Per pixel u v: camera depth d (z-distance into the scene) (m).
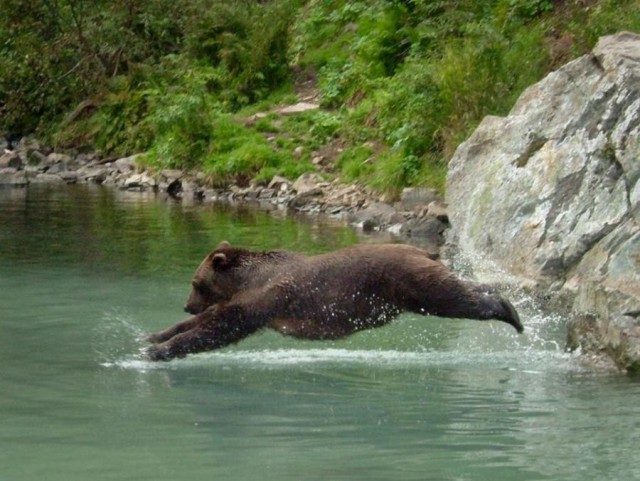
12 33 36.47
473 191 17.45
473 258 16.38
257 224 22.00
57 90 35.91
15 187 29.44
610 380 10.94
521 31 24.80
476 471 7.96
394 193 23.44
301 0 35.44
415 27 29.33
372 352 12.34
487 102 22.81
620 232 14.00
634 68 15.97
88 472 7.91
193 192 27.80
